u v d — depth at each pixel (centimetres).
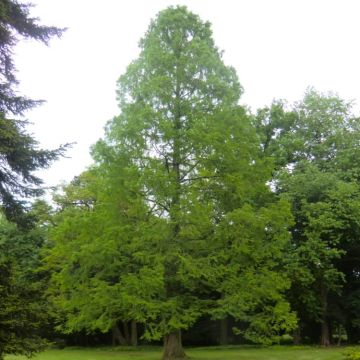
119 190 1695
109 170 1709
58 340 3344
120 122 1789
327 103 3102
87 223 1706
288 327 1691
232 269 1656
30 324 1048
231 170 1758
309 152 3048
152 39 1922
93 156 1761
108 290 1577
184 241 1700
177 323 1552
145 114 1703
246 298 1644
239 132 1795
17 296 1037
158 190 1652
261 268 1762
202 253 1727
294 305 2761
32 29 1234
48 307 1102
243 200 1791
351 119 3105
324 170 2917
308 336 3203
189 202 1644
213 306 1736
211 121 1741
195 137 1677
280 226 1762
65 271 1703
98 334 3731
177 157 1755
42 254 3084
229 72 1903
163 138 1723
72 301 1670
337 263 3052
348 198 2627
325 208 2573
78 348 3300
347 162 2847
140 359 2139
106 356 2406
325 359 2011
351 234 2703
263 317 1714
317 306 2750
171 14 1956
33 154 1202
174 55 1867
